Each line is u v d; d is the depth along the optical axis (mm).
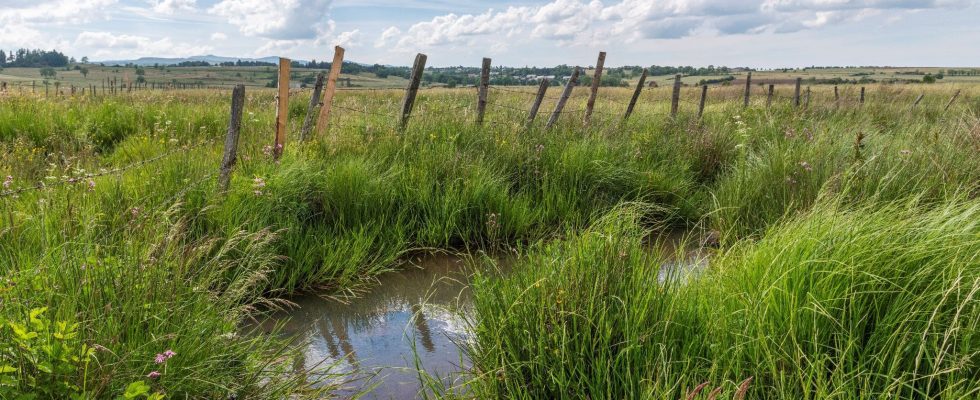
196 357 2947
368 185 5891
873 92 25328
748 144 8344
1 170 5590
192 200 4977
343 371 3639
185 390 2756
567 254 3723
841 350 2688
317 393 3305
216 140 7539
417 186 6195
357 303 4637
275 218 5141
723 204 6398
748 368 2775
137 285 3025
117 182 4516
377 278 5109
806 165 6152
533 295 3326
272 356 3377
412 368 3670
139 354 2684
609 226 4148
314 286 4832
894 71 123000
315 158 6457
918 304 2809
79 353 2424
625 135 8367
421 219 6004
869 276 3008
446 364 3727
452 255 5633
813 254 3230
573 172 6816
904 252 3127
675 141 8516
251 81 87375
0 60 153000
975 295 2736
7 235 3809
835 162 6324
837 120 12156
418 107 8859
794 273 3137
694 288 3332
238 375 3131
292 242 5027
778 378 2666
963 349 2539
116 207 4359
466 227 5945
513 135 7559
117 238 3842
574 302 3074
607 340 2863
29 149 7688
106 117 9555
